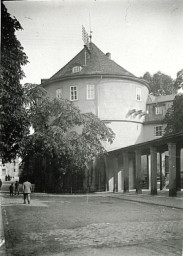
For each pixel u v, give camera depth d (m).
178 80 28.44
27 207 19.31
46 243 9.66
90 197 26.72
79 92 36.78
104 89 36.50
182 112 28.86
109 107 36.47
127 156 30.33
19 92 15.02
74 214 15.98
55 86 38.00
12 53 14.12
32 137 28.59
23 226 12.53
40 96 28.86
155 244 9.36
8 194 31.80
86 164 31.17
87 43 38.22
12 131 15.86
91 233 11.06
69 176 32.78
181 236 10.40
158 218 14.28
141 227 12.08
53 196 28.36
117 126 36.56
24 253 8.54
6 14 12.24
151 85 46.12
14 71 14.48
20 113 15.44
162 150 31.64
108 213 16.16
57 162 31.39
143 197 24.38
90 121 31.98
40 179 34.38
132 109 37.47
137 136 38.62
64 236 10.63
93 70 36.72
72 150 29.98
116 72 36.78
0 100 14.47
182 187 33.03
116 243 9.55
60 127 31.05
